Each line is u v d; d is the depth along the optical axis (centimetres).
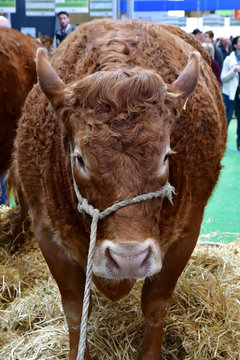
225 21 1486
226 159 766
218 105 288
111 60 205
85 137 167
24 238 414
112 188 165
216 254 366
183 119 214
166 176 177
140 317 287
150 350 250
